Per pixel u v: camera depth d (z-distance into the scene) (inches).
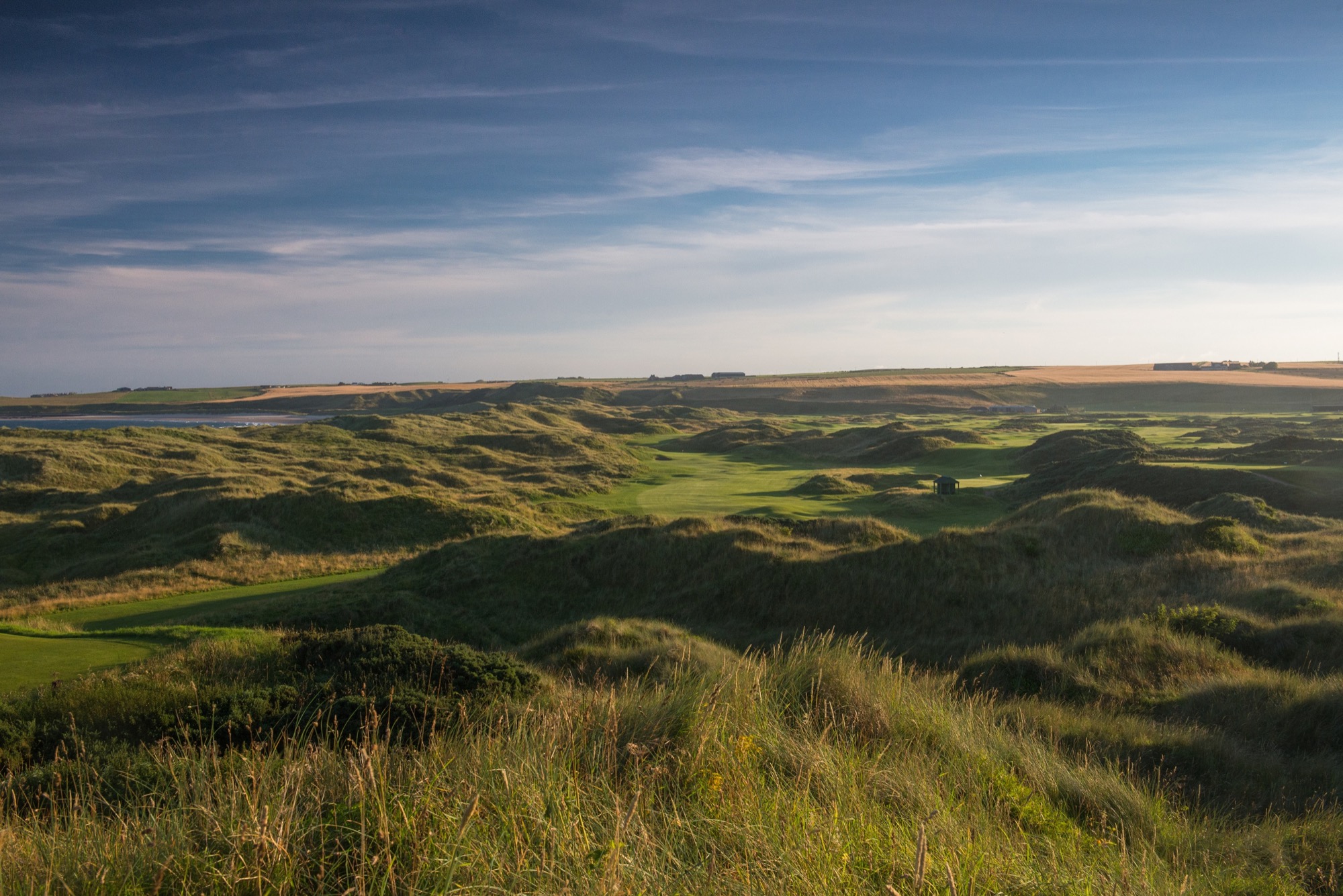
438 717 322.0
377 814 153.7
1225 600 765.3
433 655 551.8
